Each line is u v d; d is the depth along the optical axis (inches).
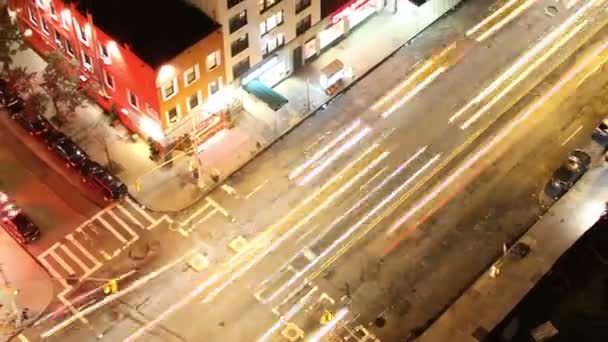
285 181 3366.1
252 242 3181.6
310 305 3002.0
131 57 3149.6
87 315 2987.2
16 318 2982.3
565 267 2910.9
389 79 3727.9
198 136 3462.1
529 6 4003.4
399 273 3080.7
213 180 3363.7
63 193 3339.1
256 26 3383.4
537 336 2743.6
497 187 3331.7
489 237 3179.1
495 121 3560.5
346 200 3299.7
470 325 2918.3
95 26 3240.7
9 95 3580.2
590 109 3597.4
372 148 3474.4
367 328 2945.4
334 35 3831.2
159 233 3218.5
